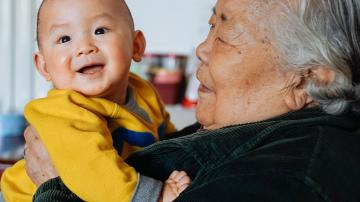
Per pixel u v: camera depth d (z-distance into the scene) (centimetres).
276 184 72
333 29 84
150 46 229
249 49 89
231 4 92
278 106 90
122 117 103
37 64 107
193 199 77
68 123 93
